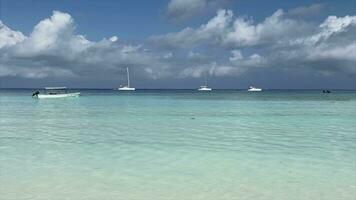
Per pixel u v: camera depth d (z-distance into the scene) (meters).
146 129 22.16
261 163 12.44
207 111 37.62
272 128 22.97
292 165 12.14
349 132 21.06
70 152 14.35
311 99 73.50
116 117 30.39
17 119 28.58
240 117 30.72
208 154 14.02
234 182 10.05
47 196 8.82
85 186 9.62
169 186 9.66
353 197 8.86
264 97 85.06
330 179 10.39
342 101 64.38
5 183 9.84
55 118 29.47
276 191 9.28
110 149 15.05
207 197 8.82
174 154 13.97
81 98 72.50
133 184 9.81
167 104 51.03
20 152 14.34
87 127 23.14
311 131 21.52
